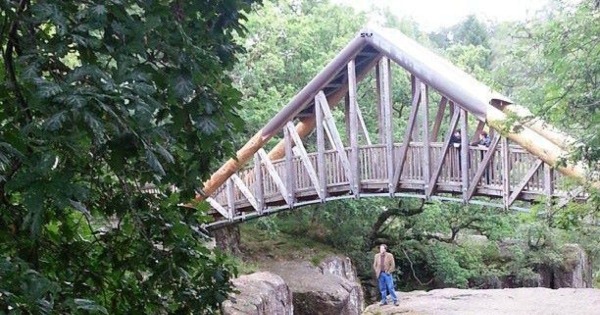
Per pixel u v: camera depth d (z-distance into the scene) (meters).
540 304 14.68
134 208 3.03
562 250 25.80
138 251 3.04
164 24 2.58
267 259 19.30
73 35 2.12
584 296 15.41
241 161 15.66
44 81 1.95
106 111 2.03
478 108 12.09
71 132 2.01
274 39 21.98
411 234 23.31
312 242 21.58
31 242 2.55
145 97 2.16
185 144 2.98
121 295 3.10
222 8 3.01
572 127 7.68
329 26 24.44
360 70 15.84
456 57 23.47
